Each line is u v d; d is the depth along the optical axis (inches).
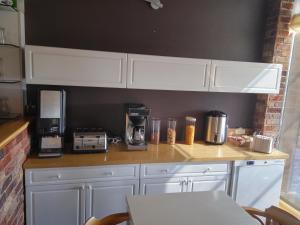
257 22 110.8
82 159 81.3
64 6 91.3
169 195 59.1
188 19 103.3
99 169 81.3
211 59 101.1
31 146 85.6
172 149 97.7
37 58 80.5
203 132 113.3
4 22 83.7
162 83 92.8
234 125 117.0
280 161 97.8
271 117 111.6
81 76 85.0
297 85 111.7
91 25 94.5
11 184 62.1
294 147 114.3
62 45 92.9
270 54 108.2
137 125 94.5
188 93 109.0
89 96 98.6
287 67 109.3
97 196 82.7
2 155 54.5
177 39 103.3
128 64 88.6
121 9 96.3
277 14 104.7
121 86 89.3
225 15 107.0
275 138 113.5
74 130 93.7
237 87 100.6
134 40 99.1
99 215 83.8
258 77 102.0
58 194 79.0
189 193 60.6
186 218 49.3
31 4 88.5
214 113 105.9
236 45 110.2
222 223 48.3
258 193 97.9
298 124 111.5
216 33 107.1
